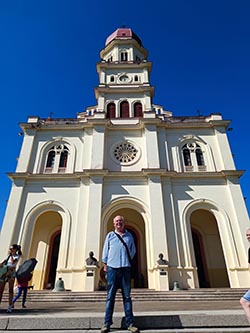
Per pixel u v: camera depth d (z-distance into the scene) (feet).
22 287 32.68
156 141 73.10
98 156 70.23
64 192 66.13
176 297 45.19
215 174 67.05
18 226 61.05
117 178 67.31
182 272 55.88
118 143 75.15
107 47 103.19
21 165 70.08
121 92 87.97
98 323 16.69
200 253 70.08
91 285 51.24
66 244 58.90
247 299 14.42
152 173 65.98
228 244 59.06
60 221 72.64
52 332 16.02
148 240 59.72
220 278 65.72
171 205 63.72
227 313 18.01
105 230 60.80
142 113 83.76
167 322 16.65
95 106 92.27
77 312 24.25
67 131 78.18
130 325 15.23
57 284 49.29
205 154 73.67
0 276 25.52
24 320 17.01
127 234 17.75
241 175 66.44
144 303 40.04
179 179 67.82
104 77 92.27
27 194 65.57
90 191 64.08
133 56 98.84
